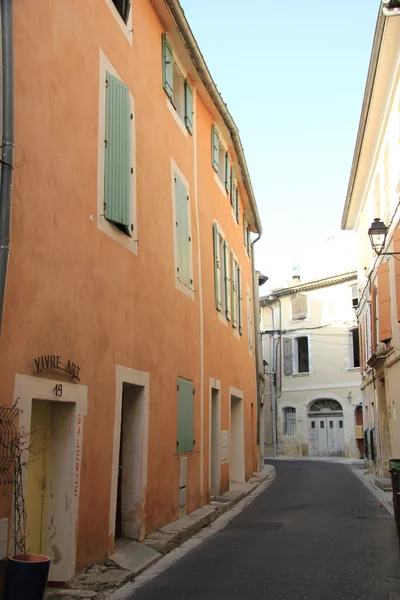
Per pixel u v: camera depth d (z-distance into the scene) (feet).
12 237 18.17
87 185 23.59
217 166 49.29
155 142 33.06
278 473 74.54
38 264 19.54
